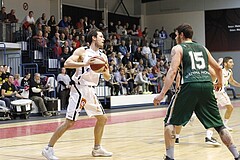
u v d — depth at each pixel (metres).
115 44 21.31
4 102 12.51
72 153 6.20
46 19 21.09
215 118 4.52
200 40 27.12
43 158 5.82
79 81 5.61
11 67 17.12
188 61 4.52
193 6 27.22
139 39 24.05
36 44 17.33
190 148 6.54
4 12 17.86
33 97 13.52
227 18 26.56
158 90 20.09
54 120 12.11
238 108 15.84
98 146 5.93
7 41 17.44
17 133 8.94
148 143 7.17
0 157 5.92
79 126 10.13
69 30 20.08
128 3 27.81
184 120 4.49
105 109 16.53
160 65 21.56
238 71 26.45
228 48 26.61
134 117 12.77
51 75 16.08
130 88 18.53
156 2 28.03
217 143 6.76
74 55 5.66
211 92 4.51
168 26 27.83
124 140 7.58
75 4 24.00
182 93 4.47
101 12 25.23
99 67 5.56
